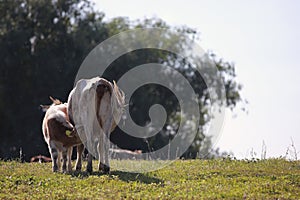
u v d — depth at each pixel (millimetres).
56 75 43406
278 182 15188
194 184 15000
